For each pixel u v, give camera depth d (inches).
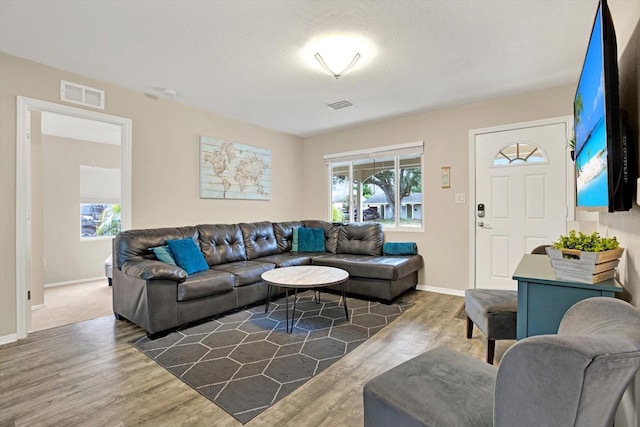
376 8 77.0
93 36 89.4
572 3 75.0
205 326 109.9
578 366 26.4
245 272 127.1
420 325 110.5
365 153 181.9
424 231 160.9
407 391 43.5
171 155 142.0
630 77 57.0
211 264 136.9
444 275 154.6
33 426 60.0
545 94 129.0
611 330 34.4
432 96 136.3
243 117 166.2
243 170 172.4
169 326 102.5
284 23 83.1
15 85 100.7
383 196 179.9
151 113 134.8
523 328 59.8
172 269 103.5
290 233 182.5
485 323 79.8
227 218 165.6
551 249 60.0
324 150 201.8
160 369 81.0
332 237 180.4
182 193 145.9
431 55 100.0
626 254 61.1
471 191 146.6
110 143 210.2
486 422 37.7
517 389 30.6
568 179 125.4
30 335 103.0
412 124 163.6
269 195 187.8
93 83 117.4
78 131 179.6
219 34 88.4
